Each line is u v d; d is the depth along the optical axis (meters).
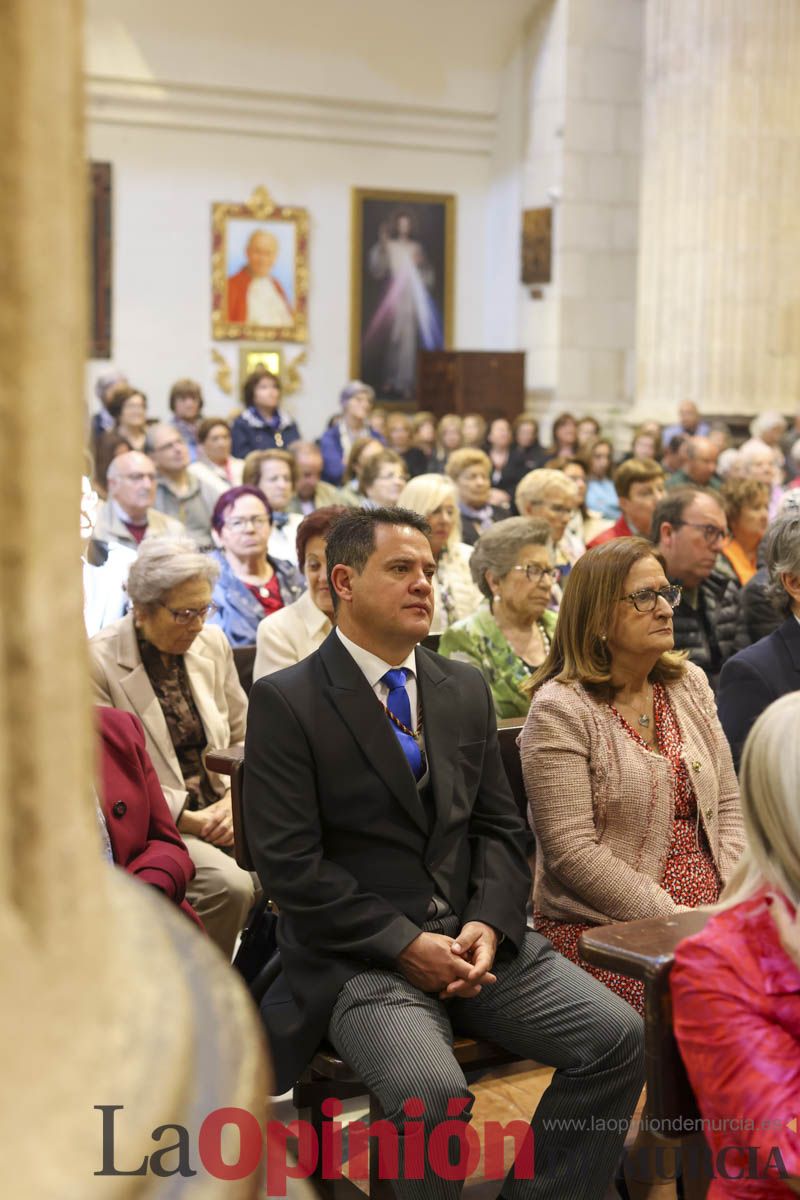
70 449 0.50
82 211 0.51
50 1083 0.49
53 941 0.51
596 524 8.12
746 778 1.85
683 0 14.09
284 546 6.39
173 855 3.05
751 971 1.79
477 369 15.53
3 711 0.48
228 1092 0.57
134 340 15.52
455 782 2.85
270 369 16.05
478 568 4.21
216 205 15.62
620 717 3.12
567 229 15.95
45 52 0.48
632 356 16.42
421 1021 2.54
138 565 3.57
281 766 2.74
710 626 4.68
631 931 2.04
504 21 16.27
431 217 16.77
